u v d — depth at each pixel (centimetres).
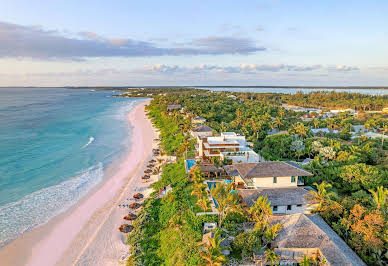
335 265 2484
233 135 6425
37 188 5109
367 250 2762
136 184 5275
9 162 6450
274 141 7388
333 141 6762
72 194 4891
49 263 3138
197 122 10388
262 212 3216
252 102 18912
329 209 3288
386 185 4331
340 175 4409
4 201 4566
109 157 7056
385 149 7112
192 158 6450
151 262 3006
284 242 2798
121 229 3716
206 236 3186
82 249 3375
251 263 2792
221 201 3347
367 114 13850
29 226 3866
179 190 4691
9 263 3133
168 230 3566
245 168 4438
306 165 5462
